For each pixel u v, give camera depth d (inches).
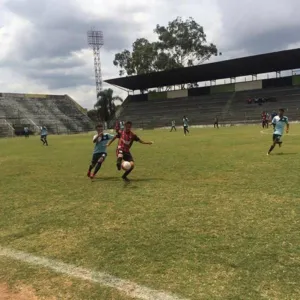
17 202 361.1
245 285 169.3
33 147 1244.5
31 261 211.2
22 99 3398.1
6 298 170.6
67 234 254.7
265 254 201.9
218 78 3122.5
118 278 183.8
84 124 3356.3
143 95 3548.2
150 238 236.5
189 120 2906.0
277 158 588.7
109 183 436.1
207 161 595.8
